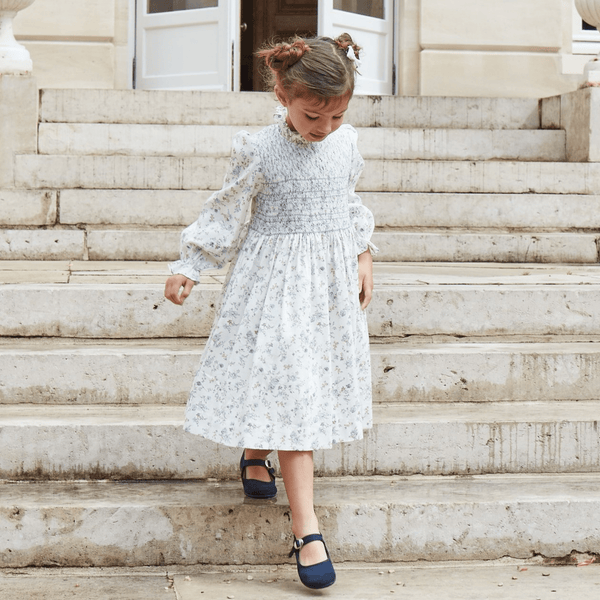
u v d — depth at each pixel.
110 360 2.84
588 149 5.44
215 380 2.15
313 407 2.07
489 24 7.15
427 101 5.98
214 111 5.79
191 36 7.00
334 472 2.58
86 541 2.28
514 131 5.76
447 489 2.48
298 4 10.49
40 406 2.82
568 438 2.63
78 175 5.11
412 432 2.59
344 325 2.13
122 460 2.54
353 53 2.03
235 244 2.19
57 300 3.11
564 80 7.26
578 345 3.11
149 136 5.54
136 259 4.56
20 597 2.08
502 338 3.22
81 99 5.68
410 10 7.18
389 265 4.38
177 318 3.15
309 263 2.10
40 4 6.84
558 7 7.18
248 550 2.31
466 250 4.66
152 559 2.30
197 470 2.55
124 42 7.06
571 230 5.04
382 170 5.22
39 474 2.53
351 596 2.10
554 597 2.10
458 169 5.25
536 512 2.37
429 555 2.35
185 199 4.83
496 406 2.87
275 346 2.07
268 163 2.09
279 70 1.98
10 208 4.72
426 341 3.19
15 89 5.34
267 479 2.36
